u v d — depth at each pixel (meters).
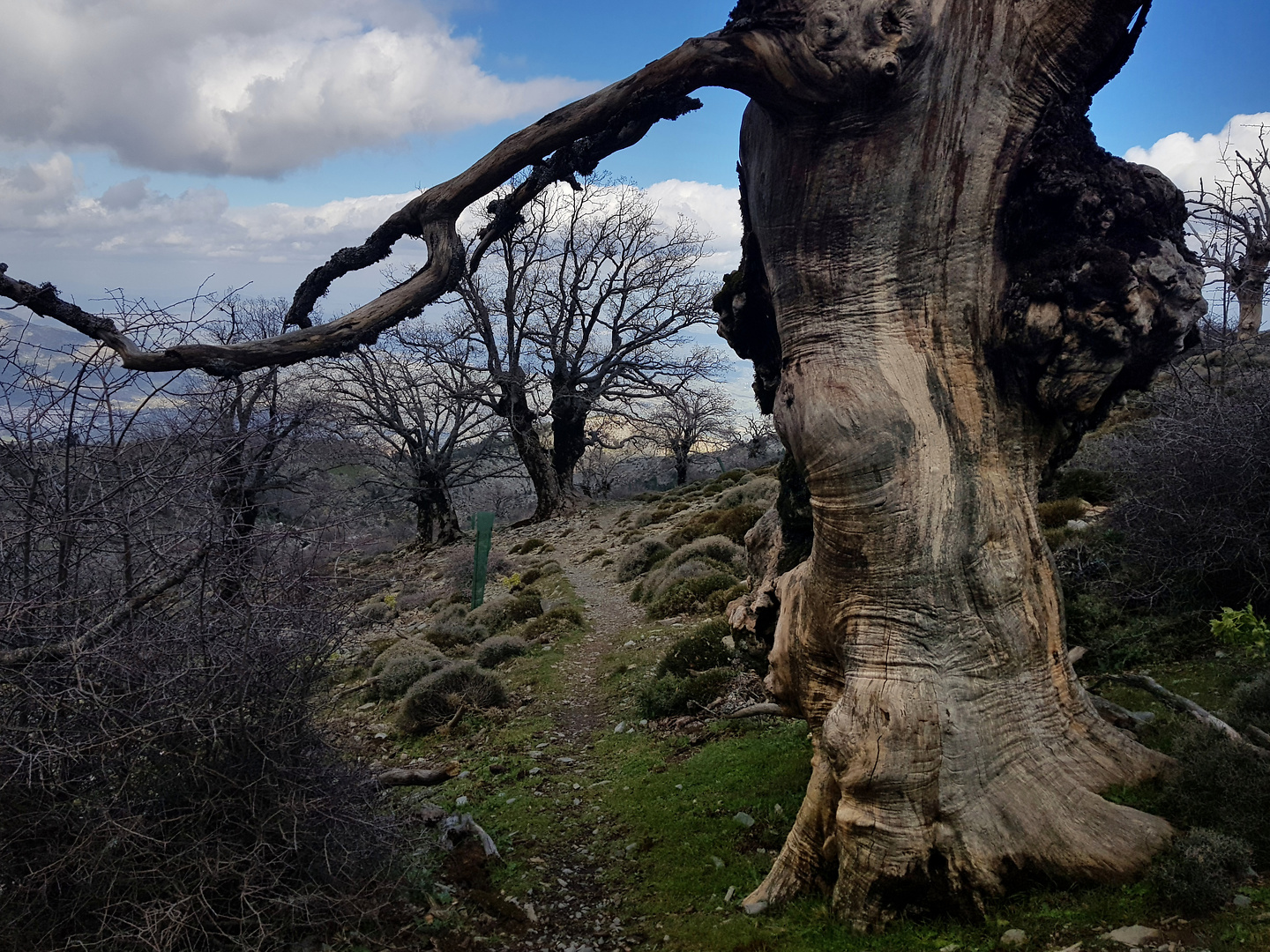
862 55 3.88
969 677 3.87
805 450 4.19
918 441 3.98
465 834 6.16
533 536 36.91
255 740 4.46
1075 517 9.94
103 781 4.13
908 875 3.73
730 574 16.09
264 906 4.25
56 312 4.18
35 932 3.91
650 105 4.50
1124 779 3.96
